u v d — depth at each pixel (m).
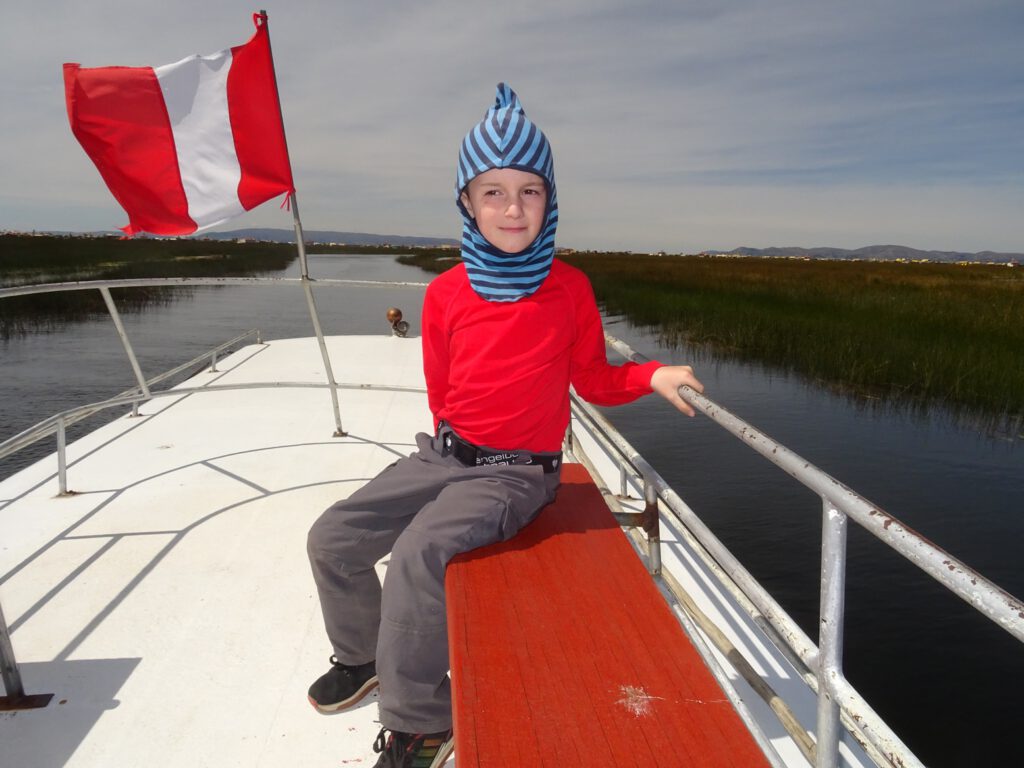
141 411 5.03
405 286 3.91
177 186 3.55
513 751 1.07
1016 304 21.14
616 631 1.37
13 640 2.31
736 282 35.16
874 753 1.05
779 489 5.91
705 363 13.55
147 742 1.88
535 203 1.63
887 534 0.91
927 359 12.00
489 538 1.64
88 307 24.56
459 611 1.43
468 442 1.78
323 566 1.79
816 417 9.18
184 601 2.54
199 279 3.70
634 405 8.84
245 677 2.14
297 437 4.42
